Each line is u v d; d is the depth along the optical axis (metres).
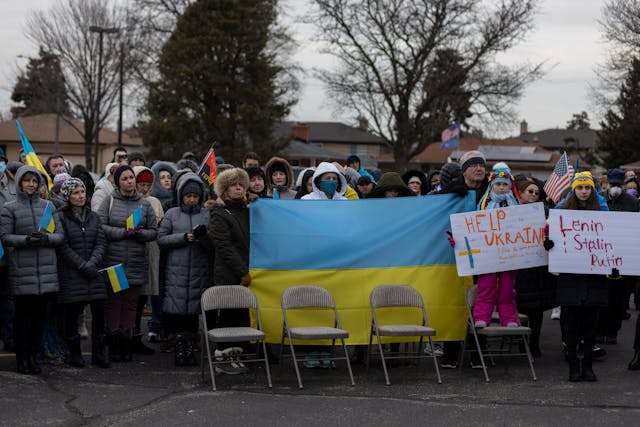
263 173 10.59
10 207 8.95
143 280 9.99
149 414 7.53
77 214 9.36
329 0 44.16
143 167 11.11
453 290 9.66
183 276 9.66
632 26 40.56
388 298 9.41
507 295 9.53
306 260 9.61
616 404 8.05
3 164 10.87
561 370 9.70
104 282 9.47
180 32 52.16
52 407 7.71
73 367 9.50
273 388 8.63
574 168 12.89
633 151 54.38
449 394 8.43
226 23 51.59
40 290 8.88
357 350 10.05
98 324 9.55
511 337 10.39
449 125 45.69
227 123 52.09
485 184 10.10
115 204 9.88
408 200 9.79
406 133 46.06
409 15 44.47
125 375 9.16
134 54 47.31
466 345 9.95
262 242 9.62
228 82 51.97
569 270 8.95
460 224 9.34
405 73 45.50
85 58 45.06
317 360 9.28
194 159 15.23
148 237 9.77
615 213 8.99
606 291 9.02
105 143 68.69
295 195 11.57
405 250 9.70
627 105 54.34
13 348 9.97
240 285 9.36
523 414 7.66
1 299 10.10
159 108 53.12
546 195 11.95
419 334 9.02
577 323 9.13
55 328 9.97
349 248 9.64
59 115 50.50
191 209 9.95
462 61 45.38
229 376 9.18
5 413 7.47
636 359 9.72
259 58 52.72
